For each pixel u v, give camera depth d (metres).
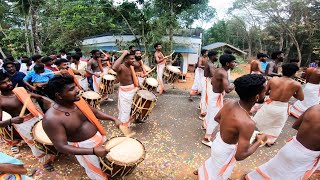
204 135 4.92
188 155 4.13
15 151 3.97
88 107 2.73
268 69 6.23
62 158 3.83
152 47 11.15
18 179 1.93
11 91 3.50
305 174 2.75
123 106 4.81
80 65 7.69
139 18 11.23
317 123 2.51
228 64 4.28
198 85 6.98
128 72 4.71
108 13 11.61
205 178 2.81
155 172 3.60
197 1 11.63
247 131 2.31
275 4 20.12
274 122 4.32
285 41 27.53
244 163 3.97
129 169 2.82
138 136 4.78
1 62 6.57
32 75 4.75
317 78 5.52
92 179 3.03
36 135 3.23
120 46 11.82
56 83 2.43
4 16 15.84
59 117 2.48
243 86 2.33
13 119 3.05
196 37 13.26
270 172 2.94
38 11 13.23
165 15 11.22
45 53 13.77
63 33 13.80
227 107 2.55
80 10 11.92
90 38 14.10
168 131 5.05
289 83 4.05
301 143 2.67
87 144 2.72
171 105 6.75
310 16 20.27
